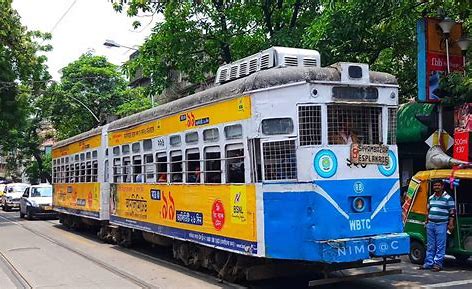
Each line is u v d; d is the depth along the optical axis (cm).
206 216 938
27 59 2769
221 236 890
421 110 1425
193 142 991
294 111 775
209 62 1936
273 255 778
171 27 1814
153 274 1025
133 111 3195
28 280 978
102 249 1418
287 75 784
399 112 1496
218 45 1897
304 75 771
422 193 1102
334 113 786
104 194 1542
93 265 1145
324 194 758
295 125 773
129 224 1320
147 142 1211
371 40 1509
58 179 2141
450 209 1030
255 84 812
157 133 1155
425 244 1085
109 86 3834
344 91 791
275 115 791
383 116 821
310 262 806
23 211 2675
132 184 1298
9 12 2567
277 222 778
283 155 782
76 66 3819
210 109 931
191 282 938
